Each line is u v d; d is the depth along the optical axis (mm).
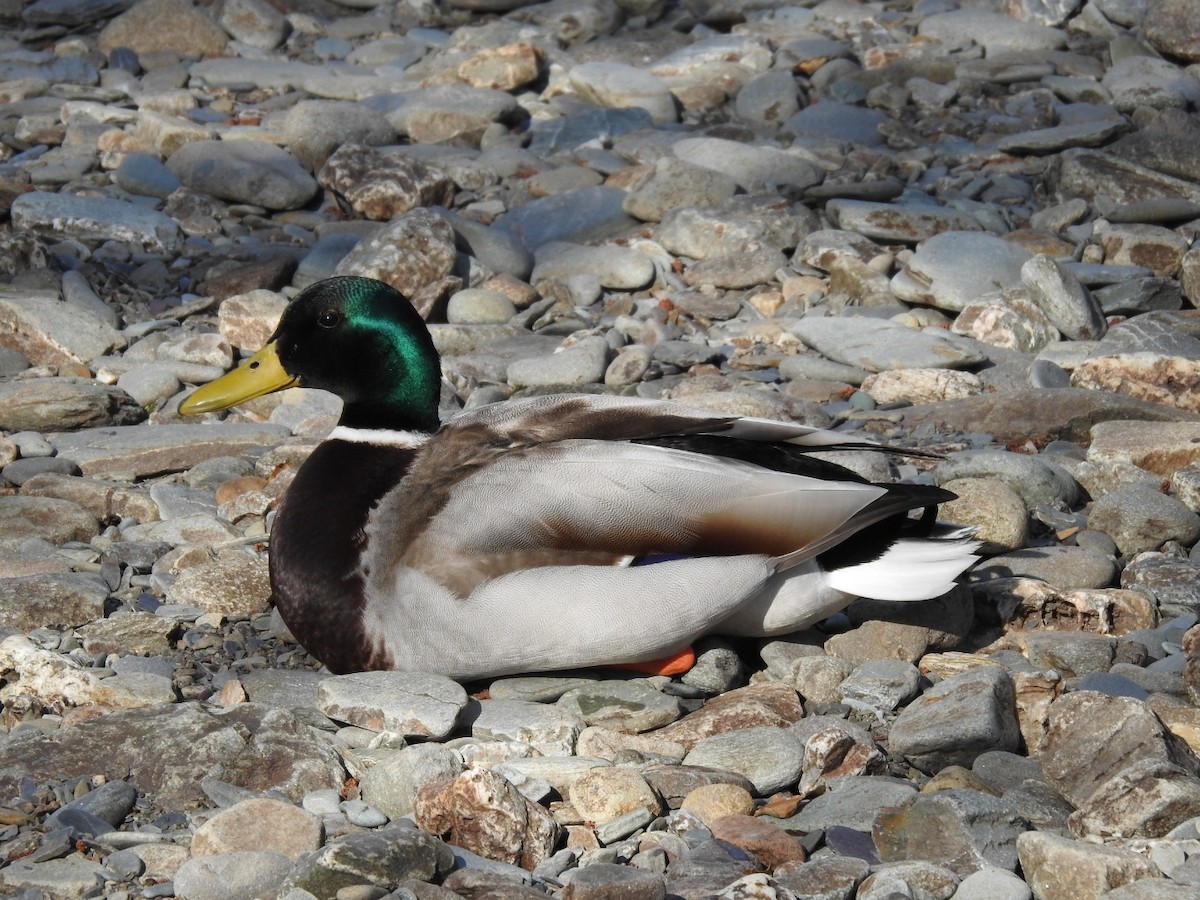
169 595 9438
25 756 7340
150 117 18859
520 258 15875
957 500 9875
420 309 14586
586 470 7777
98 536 10414
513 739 7680
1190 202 16484
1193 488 10555
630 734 7883
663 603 7762
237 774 7305
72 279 14711
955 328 14219
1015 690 8031
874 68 21844
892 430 12320
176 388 12922
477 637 7809
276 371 8656
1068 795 7281
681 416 8312
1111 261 15703
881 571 8117
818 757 7406
